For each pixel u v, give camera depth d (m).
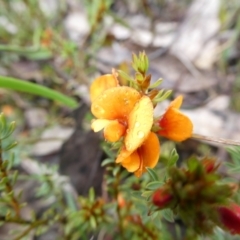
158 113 0.12
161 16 0.16
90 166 0.11
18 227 0.11
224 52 0.13
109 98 0.06
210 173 0.05
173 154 0.06
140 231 0.08
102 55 0.14
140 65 0.06
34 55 0.12
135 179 0.08
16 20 0.14
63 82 0.13
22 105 0.14
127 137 0.06
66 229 0.09
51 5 0.17
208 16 0.15
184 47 0.14
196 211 0.05
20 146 0.11
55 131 0.13
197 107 0.13
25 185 0.11
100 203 0.08
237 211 0.05
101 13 0.12
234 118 0.12
